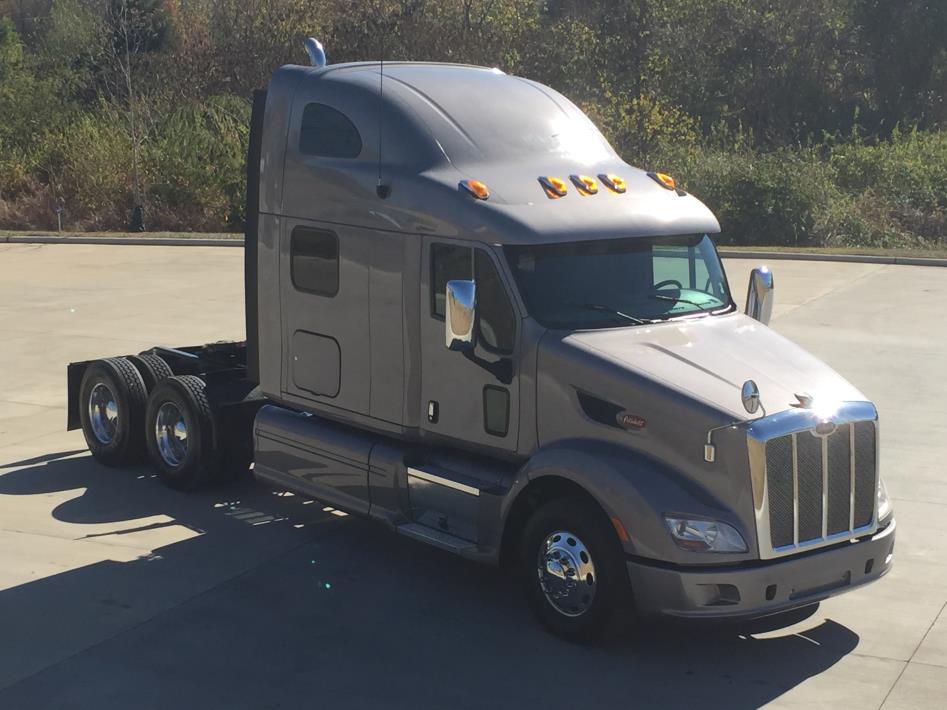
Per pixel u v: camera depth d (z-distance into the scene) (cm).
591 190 759
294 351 861
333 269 819
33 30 5509
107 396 1029
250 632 704
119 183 2770
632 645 690
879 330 1570
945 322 1619
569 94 3281
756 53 4256
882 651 684
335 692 630
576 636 685
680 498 648
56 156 2906
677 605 643
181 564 811
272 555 830
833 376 711
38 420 1173
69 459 1055
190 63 3569
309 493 857
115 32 3606
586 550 672
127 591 762
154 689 631
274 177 859
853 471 675
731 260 2225
